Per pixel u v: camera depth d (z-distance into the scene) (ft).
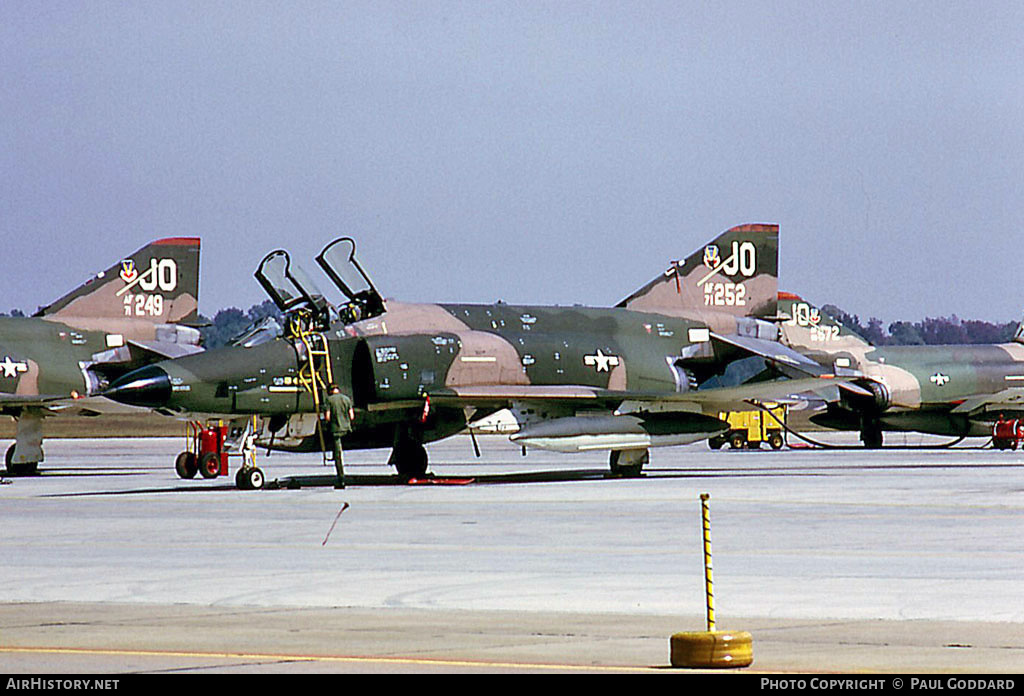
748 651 105.60
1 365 403.75
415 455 356.18
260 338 327.26
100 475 398.62
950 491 290.15
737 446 606.96
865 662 106.32
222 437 362.74
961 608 134.21
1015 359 575.38
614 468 361.71
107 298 443.73
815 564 168.35
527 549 186.39
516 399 343.26
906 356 563.48
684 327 389.60
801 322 562.25
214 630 122.72
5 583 155.22
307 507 257.34
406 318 347.36
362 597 143.54
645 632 120.98
